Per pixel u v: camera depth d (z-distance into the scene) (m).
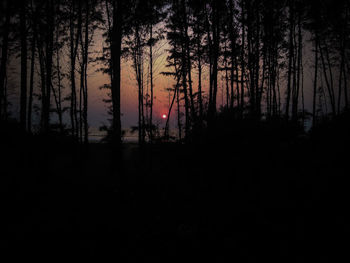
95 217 5.29
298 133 11.41
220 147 9.22
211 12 13.15
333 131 8.76
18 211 5.25
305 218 4.22
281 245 3.63
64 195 6.81
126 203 6.29
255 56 14.46
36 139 9.55
